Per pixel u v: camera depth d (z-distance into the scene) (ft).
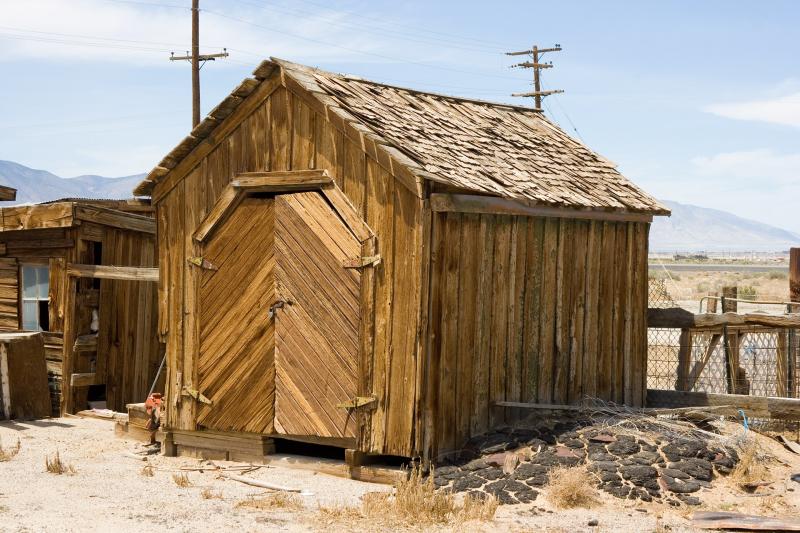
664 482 30.53
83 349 49.52
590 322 38.96
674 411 37.06
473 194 33.47
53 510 27.73
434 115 40.40
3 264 53.06
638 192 42.73
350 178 34.30
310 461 35.42
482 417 34.91
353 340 33.99
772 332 47.55
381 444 33.22
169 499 30.04
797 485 31.07
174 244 39.11
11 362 47.78
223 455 37.76
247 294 36.96
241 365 36.99
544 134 46.39
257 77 36.17
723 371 48.08
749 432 36.55
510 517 27.84
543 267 37.11
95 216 49.65
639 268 41.29
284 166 36.06
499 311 35.45
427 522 27.48
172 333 38.99
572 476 29.50
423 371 32.50
